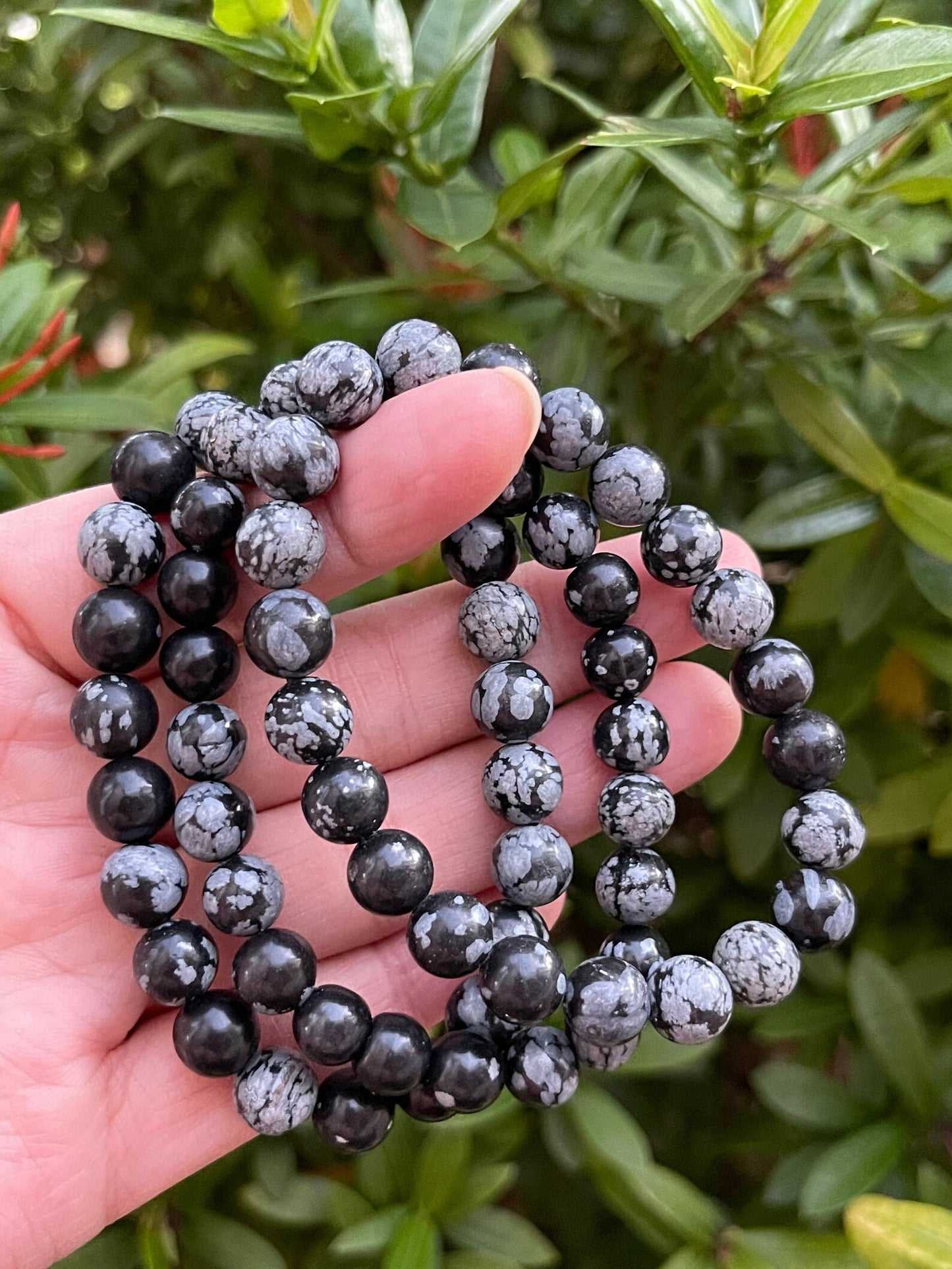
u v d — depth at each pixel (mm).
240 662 109
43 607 106
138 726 95
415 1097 94
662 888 104
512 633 105
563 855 102
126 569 96
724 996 95
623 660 105
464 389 94
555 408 102
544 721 104
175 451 100
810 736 103
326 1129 95
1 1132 98
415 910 95
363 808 94
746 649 106
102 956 105
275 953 92
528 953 91
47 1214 100
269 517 92
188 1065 94
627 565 106
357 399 95
